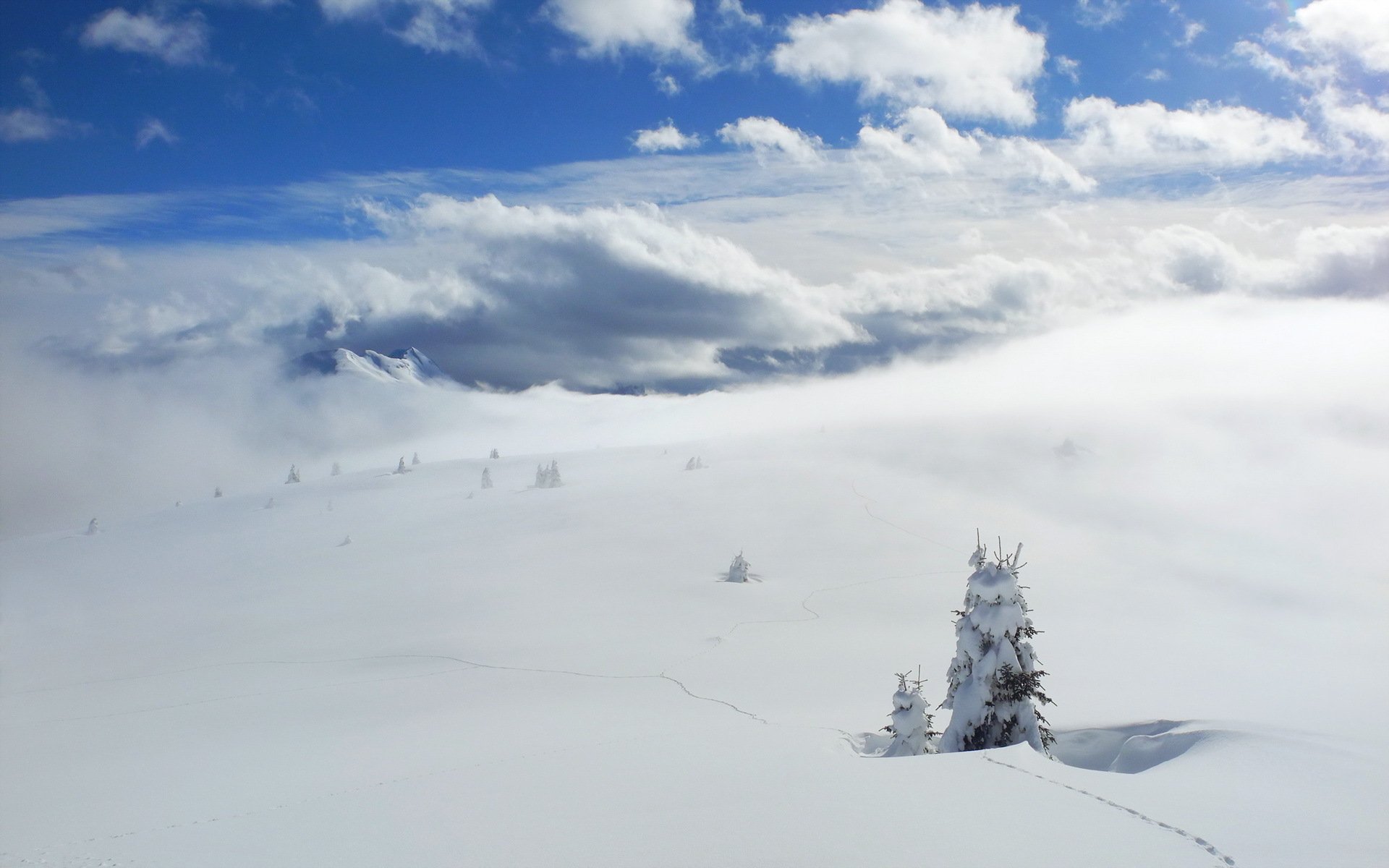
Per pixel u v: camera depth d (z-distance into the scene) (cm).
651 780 1695
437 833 1430
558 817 1476
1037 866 1137
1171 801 1405
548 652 5231
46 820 2242
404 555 9638
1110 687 3566
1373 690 3288
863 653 4966
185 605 8194
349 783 2416
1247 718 2372
